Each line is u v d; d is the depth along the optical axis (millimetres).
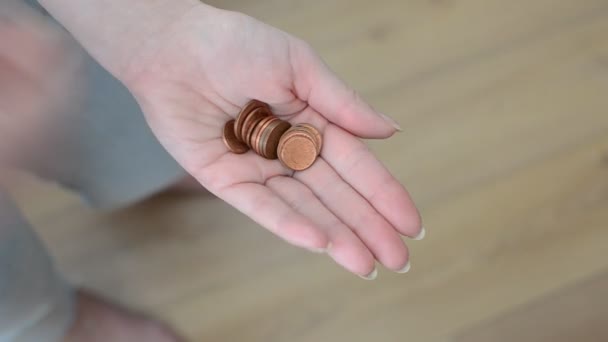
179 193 760
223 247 745
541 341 709
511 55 808
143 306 730
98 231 754
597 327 711
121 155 666
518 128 777
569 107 785
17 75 574
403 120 782
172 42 586
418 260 734
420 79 800
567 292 722
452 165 765
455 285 725
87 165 664
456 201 752
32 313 622
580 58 805
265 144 572
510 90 793
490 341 709
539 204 749
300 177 577
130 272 742
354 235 542
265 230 749
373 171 565
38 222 754
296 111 596
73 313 682
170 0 595
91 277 741
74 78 602
